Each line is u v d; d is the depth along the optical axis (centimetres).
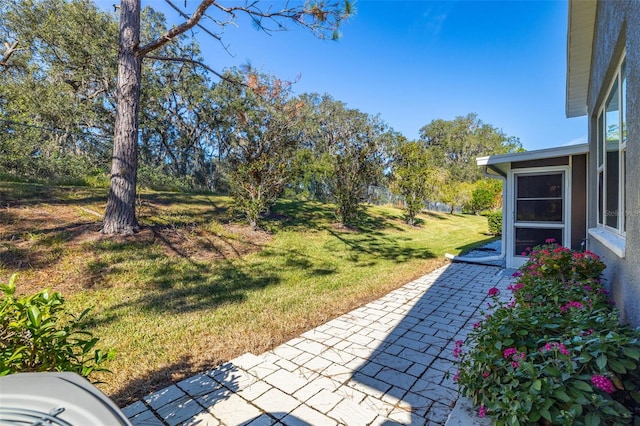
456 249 873
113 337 309
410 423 196
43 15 1302
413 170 1282
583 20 383
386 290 494
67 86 1382
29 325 145
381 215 1377
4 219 545
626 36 218
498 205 1959
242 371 256
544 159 608
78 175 945
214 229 727
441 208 2017
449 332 336
